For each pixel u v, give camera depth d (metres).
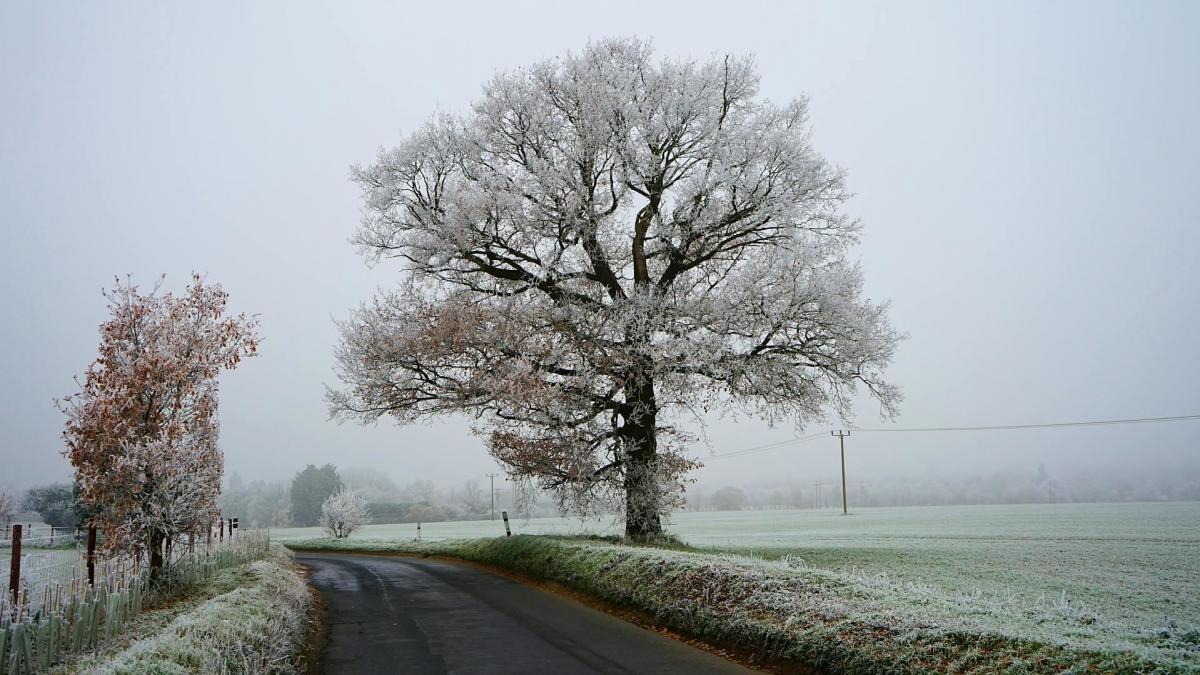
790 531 50.12
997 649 8.12
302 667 10.70
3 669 9.23
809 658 9.64
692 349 21.75
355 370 24.28
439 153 24.97
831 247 24.75
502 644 11.83
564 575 18.44
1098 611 14.85
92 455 16.17
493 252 25.12
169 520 16.62
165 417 17.52
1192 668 6.71
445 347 23.38
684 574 13.90
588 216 23.50
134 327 17.66
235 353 18.81
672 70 25.33
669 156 25.58
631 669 10.07
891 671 8.47
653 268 27.33
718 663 10.42
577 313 23.28
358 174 25.58
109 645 11.57
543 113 24.77
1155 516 54.97
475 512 123.88
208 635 9.17
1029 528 43.47
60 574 18.55
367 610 16.06
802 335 23.30
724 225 24.05
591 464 23.39
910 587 12.25
